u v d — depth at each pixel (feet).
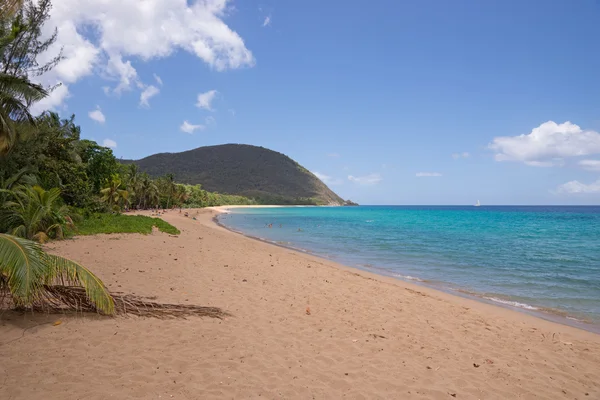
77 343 16.93
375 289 34.68
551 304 33.83
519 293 38.01
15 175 57.21
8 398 12.09
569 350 21.62
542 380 17.08
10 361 14.74
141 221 83.05
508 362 19.04
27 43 53.31
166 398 12.85
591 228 145.07
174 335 18.94
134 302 22.95
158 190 254.06
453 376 16.69
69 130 102.12
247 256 50.37
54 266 18.42
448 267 53.72
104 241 53.52
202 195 416.87
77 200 86.33
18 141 47.57
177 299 25.61
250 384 14.35
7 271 16.57
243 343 18.57
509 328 25.40
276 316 23.68
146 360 15.74
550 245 84.23
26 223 48.44
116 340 17.69
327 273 41.78
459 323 25.61
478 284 42.34
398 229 135.23
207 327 20.52
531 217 260.01
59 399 12.24
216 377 14.71
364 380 15.55
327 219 223.92
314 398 13.73
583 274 48.73
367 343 20.01
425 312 27.76
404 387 15.19
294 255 59.31
